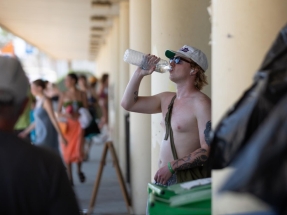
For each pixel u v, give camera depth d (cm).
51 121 851
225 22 283
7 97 227
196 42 518
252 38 279
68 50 2480
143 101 418
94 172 1079
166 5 518
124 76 1002
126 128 895
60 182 227
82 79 1257
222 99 283
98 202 784
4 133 227
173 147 388
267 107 200
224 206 259
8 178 219
